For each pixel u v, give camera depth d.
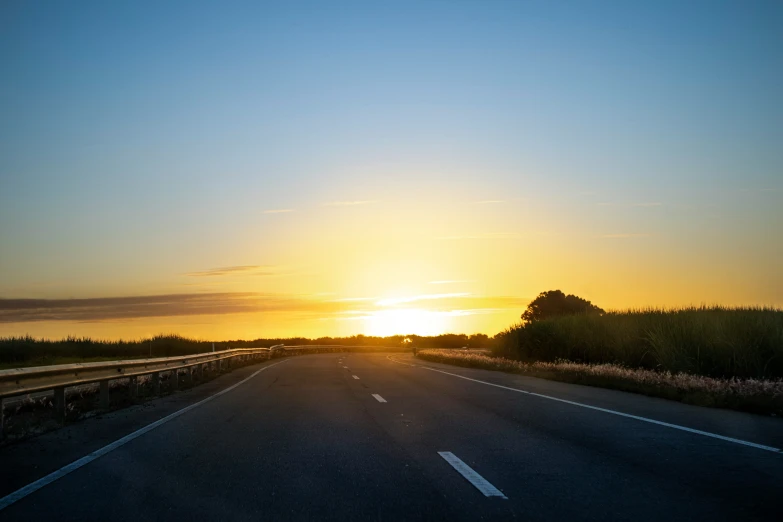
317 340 111.88
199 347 54.84
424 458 8.94
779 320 21.08
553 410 14.37
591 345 31.12
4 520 6.12
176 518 6.15
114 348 45.97
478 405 15.61
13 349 38.34
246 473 8.07
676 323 24.33
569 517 6.09
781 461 8.55
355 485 7.38
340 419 13.27
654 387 18.38
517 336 38.56
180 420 13.36
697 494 6.88
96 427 12.34
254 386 22.92
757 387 15.82
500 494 6.93
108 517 6.20
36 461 8.95
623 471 8.02
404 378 26.39
